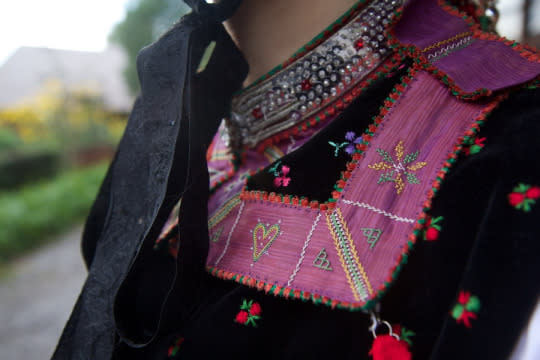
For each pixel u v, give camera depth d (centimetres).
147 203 63
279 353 55
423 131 56
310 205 59
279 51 70
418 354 49
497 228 45
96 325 64
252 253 61
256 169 74
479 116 53
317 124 69
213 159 86
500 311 42
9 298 486
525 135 47
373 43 65
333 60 66
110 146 1516
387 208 54
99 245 69
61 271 561
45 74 1772
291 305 56
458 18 66
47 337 378
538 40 351
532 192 44
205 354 59
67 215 833
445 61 60
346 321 53
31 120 1366
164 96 63
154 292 70
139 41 1859
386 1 65
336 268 53
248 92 74
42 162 1122
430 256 50
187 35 63
